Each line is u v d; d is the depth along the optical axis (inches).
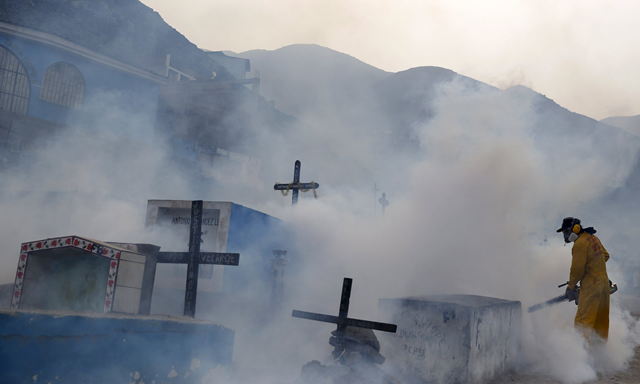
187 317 195.6
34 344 127.2
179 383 166.1
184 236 322.3
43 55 750.5
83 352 137.5
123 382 147.2
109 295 199.2
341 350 193.3
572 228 278.4
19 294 214.2
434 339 215.0
